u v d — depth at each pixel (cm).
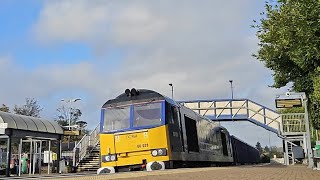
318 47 894
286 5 975
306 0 862
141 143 1769
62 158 3309
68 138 4831
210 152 2670
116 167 1792
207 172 1387
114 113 1870
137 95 1884
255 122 4953
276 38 1091
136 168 1764
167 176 1116
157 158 1733
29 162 3073
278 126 4725
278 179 1049
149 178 1012
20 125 2528
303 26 876
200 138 2389
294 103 2477
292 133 4131
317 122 1703
